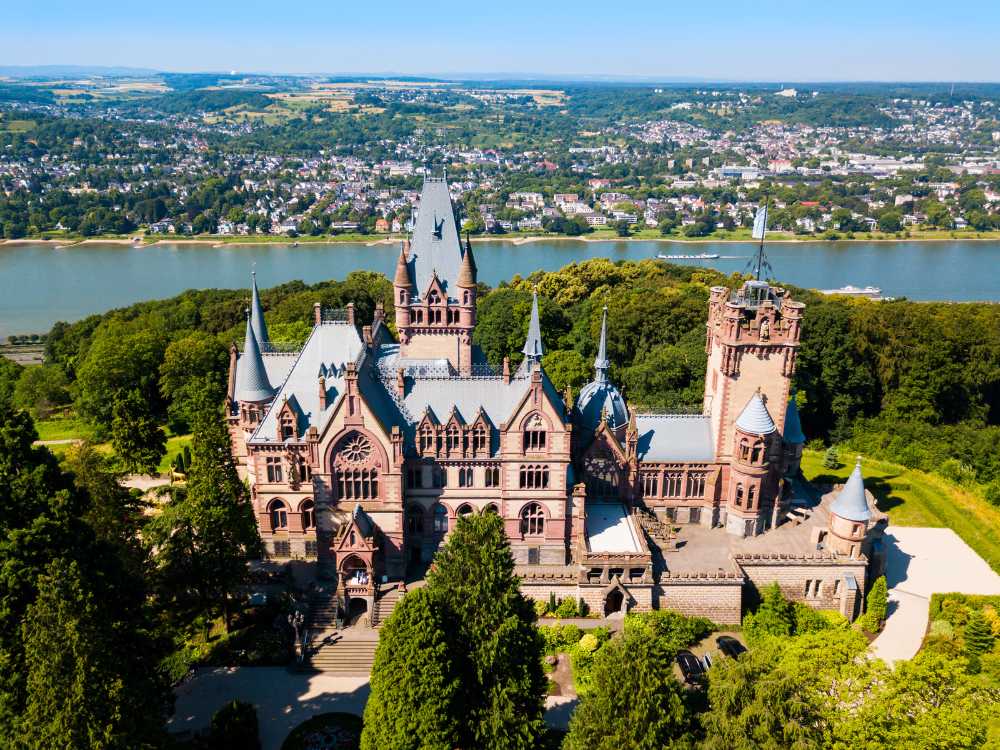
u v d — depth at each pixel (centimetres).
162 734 6556
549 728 8050
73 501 7056
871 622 9931
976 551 12000
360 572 9738
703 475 11138
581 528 10200
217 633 9462
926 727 5697
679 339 17625
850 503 10194
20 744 5722
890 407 16725
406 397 10269
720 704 6034
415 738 6406
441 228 11562
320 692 8575
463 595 6988
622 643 6341
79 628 5812
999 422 18225
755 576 10244
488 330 19400
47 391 18562
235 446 11644
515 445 9906
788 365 10531
